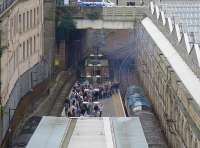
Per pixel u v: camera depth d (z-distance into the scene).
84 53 135.62
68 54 129.12
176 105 70.62
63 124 60.59
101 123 61.06
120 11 122.88
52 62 115.38
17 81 84.00
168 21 89.56
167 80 77.50
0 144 67.69
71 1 129.62
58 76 118.69
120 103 105.44
